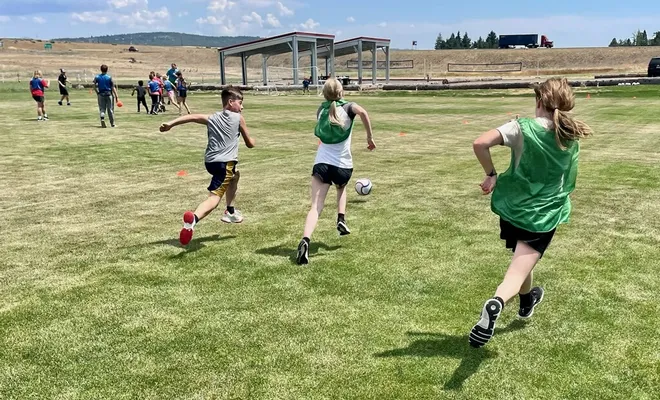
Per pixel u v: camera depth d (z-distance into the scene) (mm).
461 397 3104
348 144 5465
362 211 7305
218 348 3670
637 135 15320
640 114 21500
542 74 74938
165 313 4203
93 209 7473
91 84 46312
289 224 6691
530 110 24859
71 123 18641
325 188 5445
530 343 3713
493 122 20047
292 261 5355
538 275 4934
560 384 3230
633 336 3801
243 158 11969
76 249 5742
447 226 6543
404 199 7980
